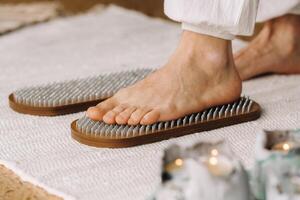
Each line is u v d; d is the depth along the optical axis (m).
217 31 1.61
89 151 1.51
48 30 2.72
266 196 1.09
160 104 1.58
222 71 1.65
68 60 2.30
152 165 1.43
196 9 1.56
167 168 1.09
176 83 1.61
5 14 2.93
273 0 1.97
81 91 1.81
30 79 2.08
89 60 2.29
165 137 1.55
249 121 1.66
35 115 1.74
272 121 1.66
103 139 1.52
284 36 2.02
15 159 1.48
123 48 2.44
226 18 1.57
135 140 1.52
